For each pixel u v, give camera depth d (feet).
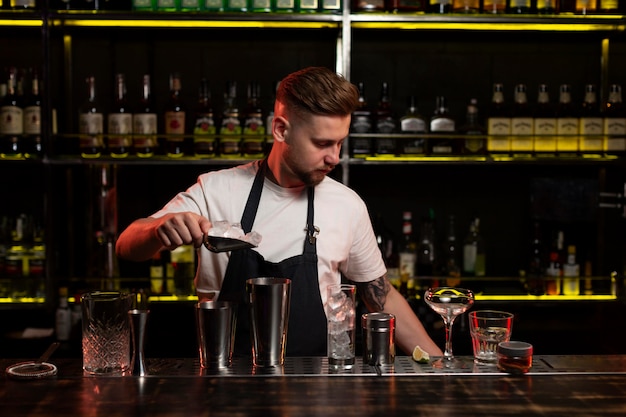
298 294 5.83
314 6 9.08
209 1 9.06
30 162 9.04
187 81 10.23
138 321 4.39
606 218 10.25
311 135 5.38
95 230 9.75
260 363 4.60
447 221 10.42
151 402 3.95
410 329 6.22
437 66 10.34
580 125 9.60
